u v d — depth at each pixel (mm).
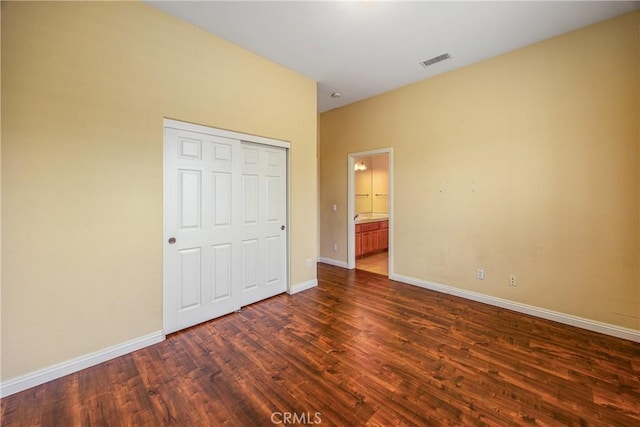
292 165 3520
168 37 2385
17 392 1755
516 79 2947
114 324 2148
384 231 6422
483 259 3258
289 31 2627
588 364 2043
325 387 1805
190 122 2547
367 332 2547
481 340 2400
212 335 2496
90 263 2029
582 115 2576
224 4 2258
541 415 1563
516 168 2975
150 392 1768
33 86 1783
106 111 2072
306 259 3764
